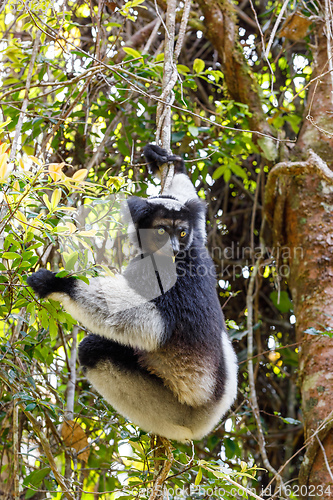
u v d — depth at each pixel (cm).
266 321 647
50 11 470
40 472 401
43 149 434
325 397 437
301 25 547
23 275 327
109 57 529
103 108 513
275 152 552
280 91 661
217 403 388
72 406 446
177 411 382
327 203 502
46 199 293
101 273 314
